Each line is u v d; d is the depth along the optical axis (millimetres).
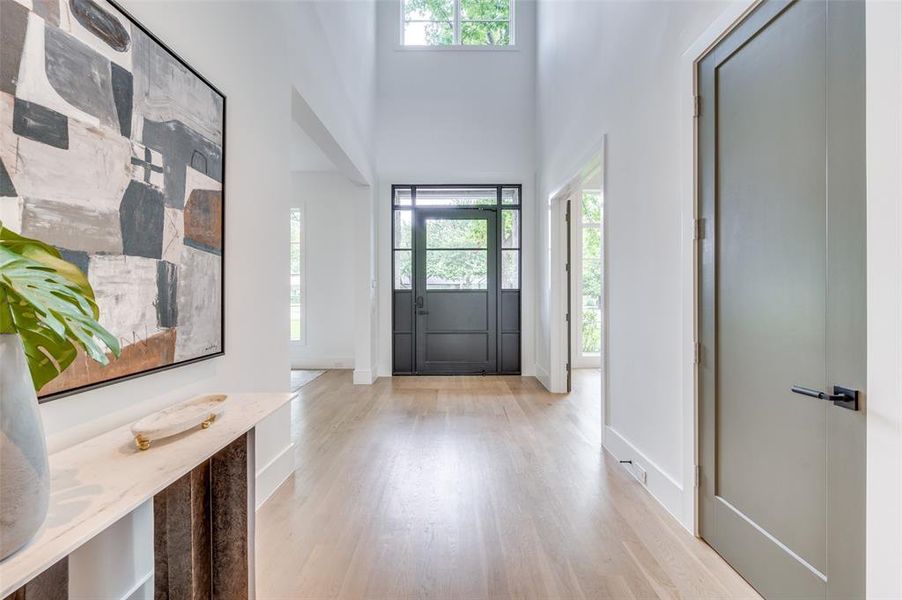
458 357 5891
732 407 1701
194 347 1648
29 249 752
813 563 1311
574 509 2172
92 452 1090
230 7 1977
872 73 1091
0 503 669
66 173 1107
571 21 3938
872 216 1101
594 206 6719
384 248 5805
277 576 1658
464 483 2482
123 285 1294
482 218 5859
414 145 5828
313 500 2279
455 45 5867
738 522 1657
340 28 3799
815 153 1304
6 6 968
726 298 1735
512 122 5859
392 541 1893
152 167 1419
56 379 1087
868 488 1119
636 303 2533
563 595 1556
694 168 1924
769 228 1498
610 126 2951
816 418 1302
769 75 1493
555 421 3727
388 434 3373
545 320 5203
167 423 1182
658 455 2266
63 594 979
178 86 1555
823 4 1267
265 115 2318
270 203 2389
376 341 5723
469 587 1599
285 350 2562
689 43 1963
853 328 1178
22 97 1000
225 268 1908
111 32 1249
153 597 1157
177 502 1238
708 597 1543
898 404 1051
